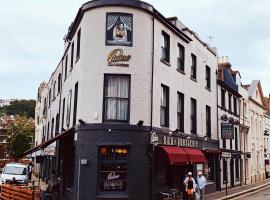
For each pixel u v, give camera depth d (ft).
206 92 85.66
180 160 59.82
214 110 91.04
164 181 61.82
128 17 57.47
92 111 54.90
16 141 209.56
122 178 53.62
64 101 78.33
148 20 59.57
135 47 56.95
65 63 80.18
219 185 90.63
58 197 65.21
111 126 53.78
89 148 53.57
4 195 65.10
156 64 61.11
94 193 52.24
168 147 60.29
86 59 56.80
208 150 80.79
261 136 152.15
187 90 73.92
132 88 55.98
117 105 55.98
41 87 164.14
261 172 148.15
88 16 57.82
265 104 170.09
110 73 55.77
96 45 56.34
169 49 67.00
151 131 56.80
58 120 87.97
